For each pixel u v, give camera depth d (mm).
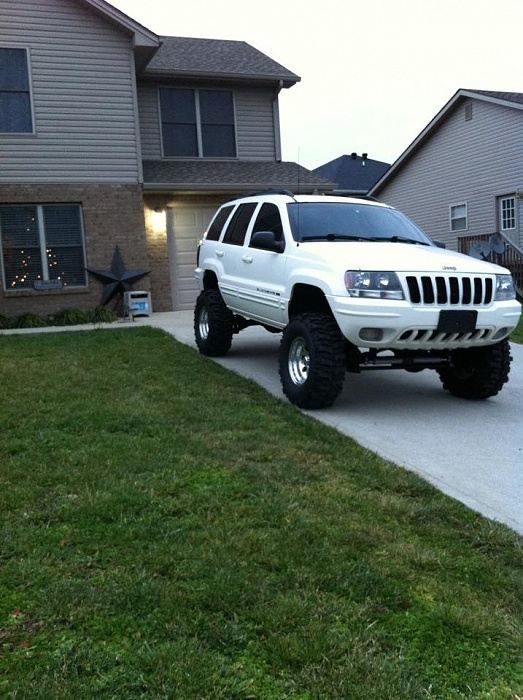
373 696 2041
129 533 3049
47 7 11938
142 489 3586
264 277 6414
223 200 13914
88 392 5887
